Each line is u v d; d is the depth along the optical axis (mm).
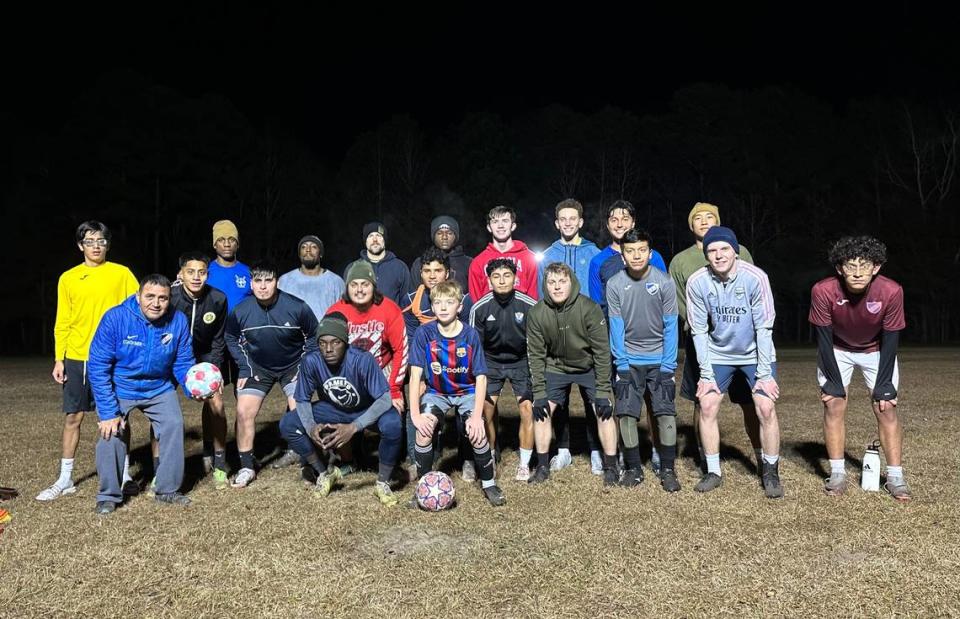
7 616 3703
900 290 5543
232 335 6422
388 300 6543
